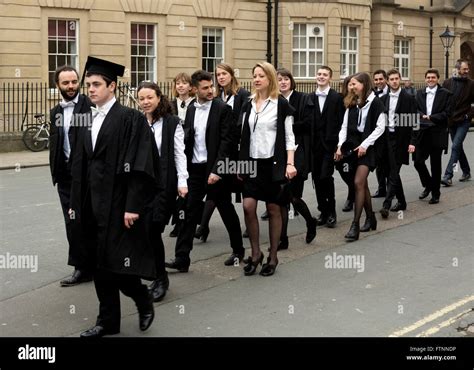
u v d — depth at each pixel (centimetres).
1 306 600
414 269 704
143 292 528
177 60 2512
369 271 696
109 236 493
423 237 841
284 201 680
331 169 878
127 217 491
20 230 891
